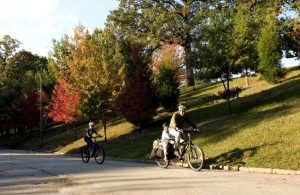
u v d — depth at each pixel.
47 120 54.78
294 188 10.14
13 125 55.66
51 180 13.30
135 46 32.09
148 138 26.66
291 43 34.69
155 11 49.09
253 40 30.22
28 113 52.38
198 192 9.95
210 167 15.62
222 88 38.72
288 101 23.73
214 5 42.84
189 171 14.74
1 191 11.21
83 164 19.72
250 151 15.96
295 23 27.59
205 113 29.20
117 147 27.36
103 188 11.12
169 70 32.88
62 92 38.41
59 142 41.62
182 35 47.88
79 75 34.97
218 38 25.11
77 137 40.69
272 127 18.47
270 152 15.26
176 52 43.91
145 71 31.59
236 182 11.40
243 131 19.39
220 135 20.05
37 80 55.31
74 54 35.66
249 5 29.34
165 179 12.45
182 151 15.86
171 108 32.72
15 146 50.72
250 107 25.78
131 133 32.25
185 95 41.44
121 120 38.91
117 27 50.31
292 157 14.16
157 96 31.83
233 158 15.97
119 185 11.53
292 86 27.61
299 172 12.73
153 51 47.84
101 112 33.97
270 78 30.47
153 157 16.83
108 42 42.50
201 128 23.81
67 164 19.83
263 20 29.41
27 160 23.66
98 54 35.69
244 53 25.38
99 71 34.22
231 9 32.06
